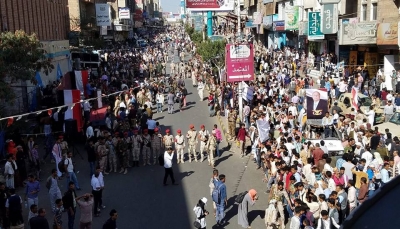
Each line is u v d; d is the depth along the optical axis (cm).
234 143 2197
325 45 3916
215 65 3716
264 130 1769
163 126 2578
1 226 1269
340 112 2127
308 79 2898
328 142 1620
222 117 2738
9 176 1520
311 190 1159
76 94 1934
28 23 3256
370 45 3023
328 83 2748
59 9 4306
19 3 3055
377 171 1287
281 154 1481
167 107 3142
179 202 1469
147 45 8131
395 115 2166
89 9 6281
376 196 204
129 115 2428
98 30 5766
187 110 3045
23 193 1570
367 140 1612
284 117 2009
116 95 2953
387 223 185
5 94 1873
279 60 4159
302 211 1047
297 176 1256
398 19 2758
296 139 1623
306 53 4547
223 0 4659
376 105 2298
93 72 4159
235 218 1334
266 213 1176
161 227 1280
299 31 4172
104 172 1781
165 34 14100
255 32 7450
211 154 1839
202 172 1786
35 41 2122
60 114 2150
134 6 12512
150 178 1731
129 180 1716
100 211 1411
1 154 1833
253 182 1645
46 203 1499
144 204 1462
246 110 2238
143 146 1892
